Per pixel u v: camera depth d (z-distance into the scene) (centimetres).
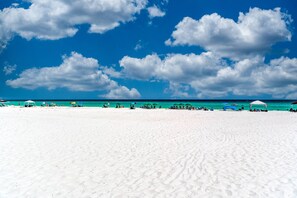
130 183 636
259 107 5819
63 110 3809
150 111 3684
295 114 3183
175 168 759
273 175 694
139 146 1067
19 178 662
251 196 556
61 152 945
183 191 586
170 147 1052
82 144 1095
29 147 1023
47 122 1947
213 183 636
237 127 1753
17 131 1434
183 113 3266
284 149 1020
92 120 2195
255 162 825
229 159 862
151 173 712
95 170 735
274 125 1897
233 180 656
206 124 1944
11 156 877
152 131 1513
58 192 576
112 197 552
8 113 2986
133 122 2061
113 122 2039
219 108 5219
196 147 1055
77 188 600
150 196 558
